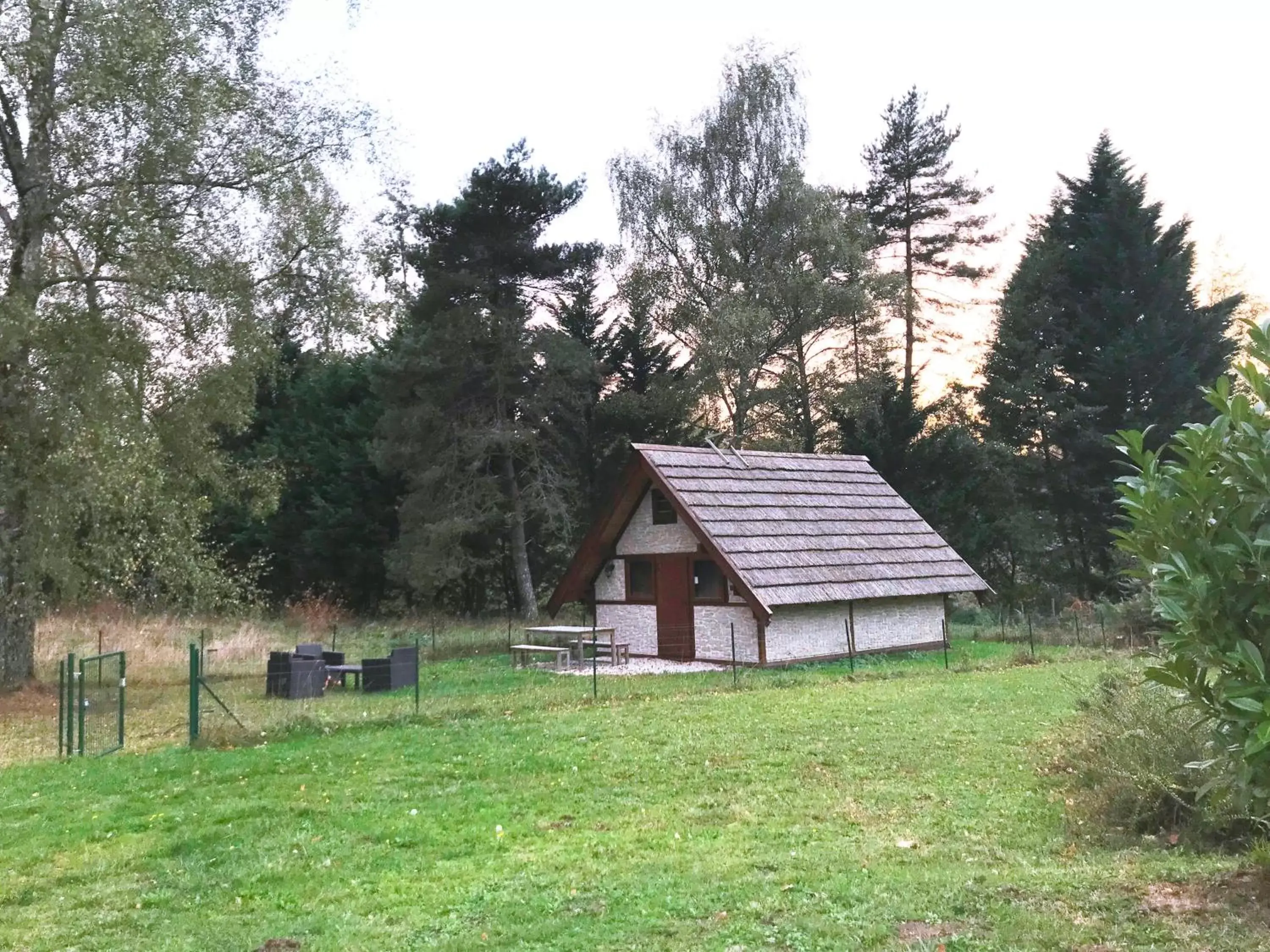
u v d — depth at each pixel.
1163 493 5.72
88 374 17.67
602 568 26.66
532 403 35.22
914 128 45.75
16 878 8.00
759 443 40.72
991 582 40.53
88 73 17.59
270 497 22.70
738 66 39.34
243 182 20.36
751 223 38.91
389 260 22.14
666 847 8.12
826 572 23.09
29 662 19.95
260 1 20.45
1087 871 6.79
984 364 44.12
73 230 19.00
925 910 6.19
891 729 13.05
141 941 6.59
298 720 14.34
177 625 29.03
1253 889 6.06
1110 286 41.12
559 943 6.05
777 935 5.91
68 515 18.09
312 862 8.09
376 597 43.06
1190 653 5.59
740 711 14.95
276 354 21.58
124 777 11.51
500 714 15.34
